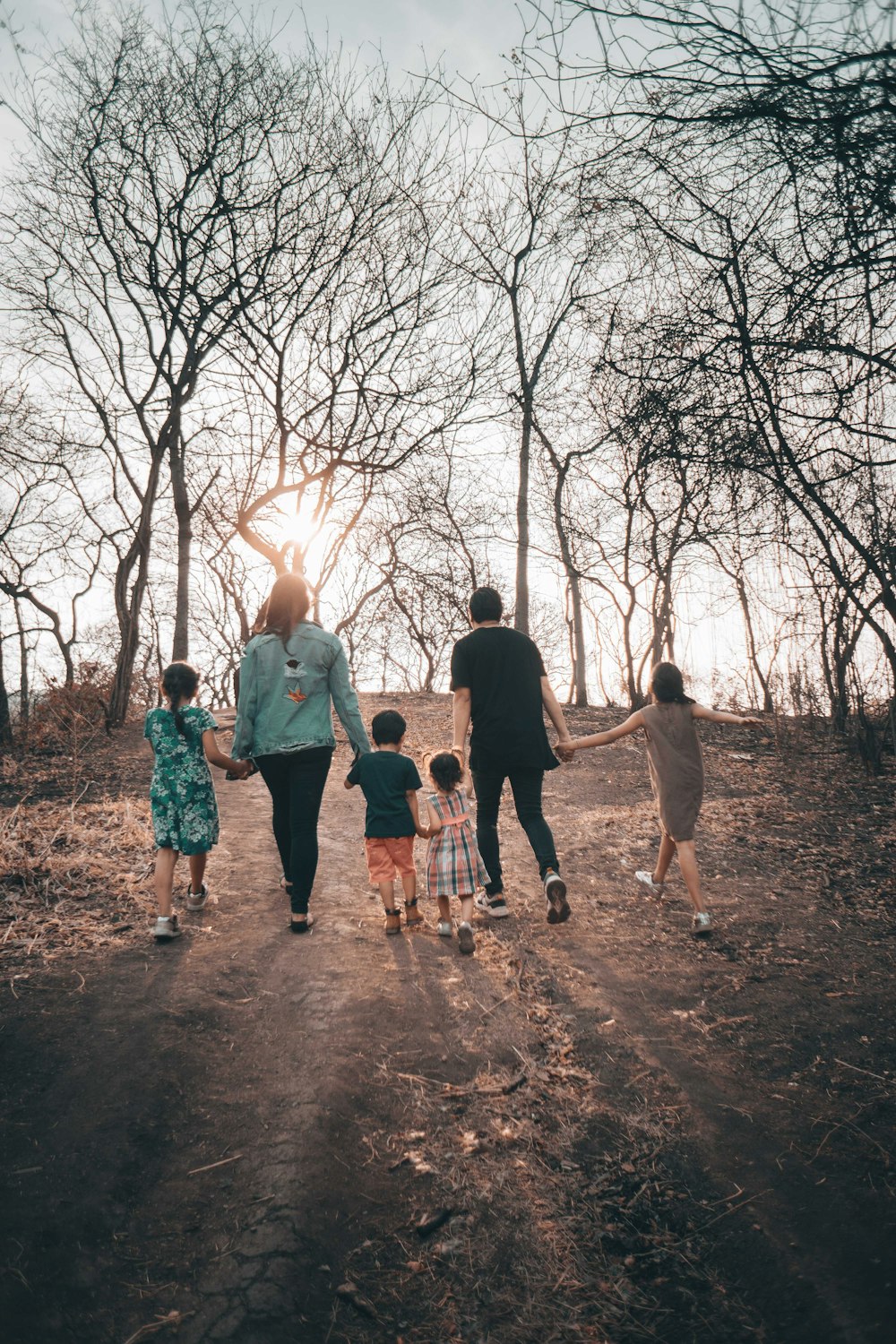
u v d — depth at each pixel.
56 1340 2.29
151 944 4.46
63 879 5.23
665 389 4.50
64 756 9.54
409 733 11.91
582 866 6.25
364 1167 2.99
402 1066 3.54
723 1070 3.63
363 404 13.93
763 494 5.12
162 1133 3.04
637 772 9.84
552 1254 2.74
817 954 4.66
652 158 3.76
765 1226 2.84
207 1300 2.44
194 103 11.79
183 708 4.74
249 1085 3.31
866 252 3.70
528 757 4.96
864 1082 3.52
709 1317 2.53
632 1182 3.03
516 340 16.23
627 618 14.48
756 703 13.39
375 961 4.41
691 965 4.55
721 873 5.95
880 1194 2.94
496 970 4.43
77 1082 3.24
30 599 20.09
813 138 3.22
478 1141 3.17
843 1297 2.55
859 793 7.89
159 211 12.14
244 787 8.66
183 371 12.48
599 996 4.19
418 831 4.88
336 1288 2.54
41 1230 2.60
